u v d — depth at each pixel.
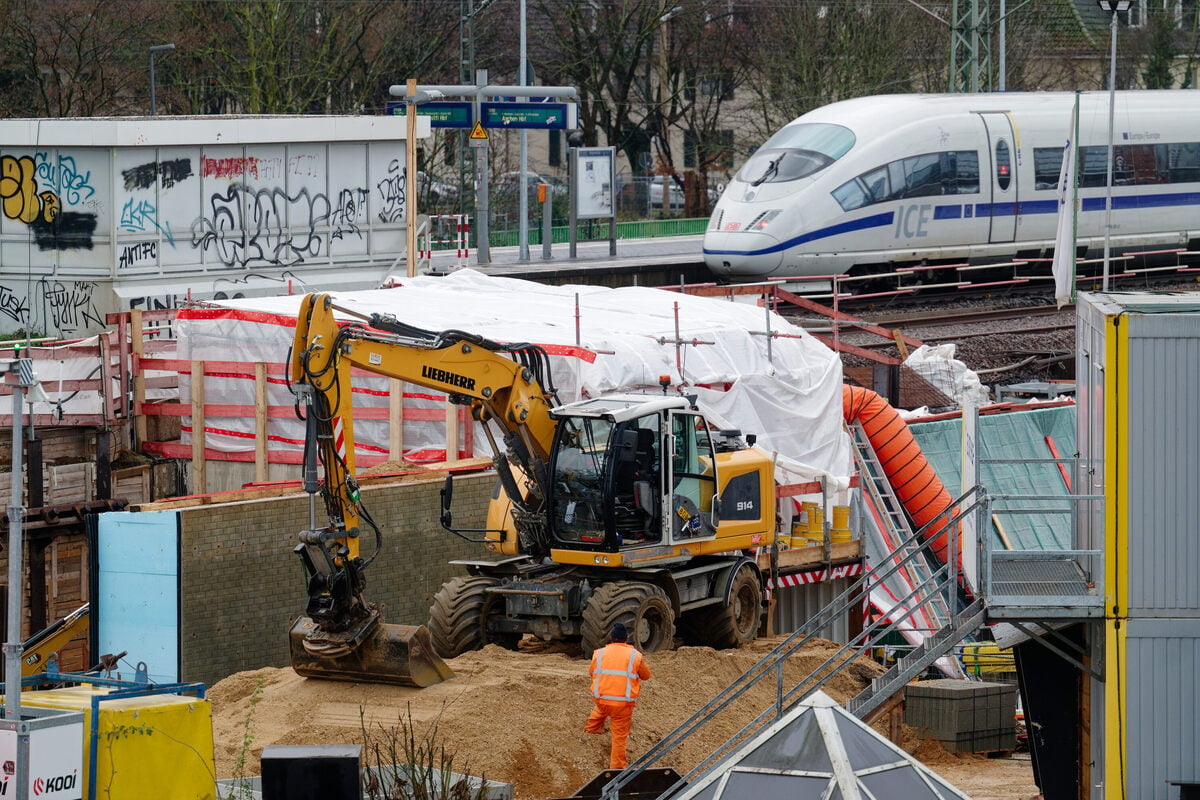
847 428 77.12
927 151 112.88
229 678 46.59
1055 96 120.81
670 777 36.09
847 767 25.09
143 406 71.06
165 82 148.75
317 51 149.12
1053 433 86.62
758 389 68.62
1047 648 42.75
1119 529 36.72
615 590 48.44
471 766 39.91
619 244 148.88
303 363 42.66
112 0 141.25
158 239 86.75
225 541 52.91
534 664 46.91
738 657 50.53
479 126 117.75
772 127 180.88
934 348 94.25
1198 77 193.50
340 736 40.91
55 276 86.19
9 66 139.38
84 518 62.34
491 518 52.28
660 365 65.44
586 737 42.53
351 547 43.38
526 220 125.38
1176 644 36.72
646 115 187.38
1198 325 36.38
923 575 70.69
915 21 176.88
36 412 65.62
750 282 112.88
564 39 179.88
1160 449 36.56
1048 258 120.38
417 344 45.81
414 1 166.00
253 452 69.31
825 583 66.50
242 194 90.25
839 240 110.38
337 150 94.50
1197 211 124.81
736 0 185.38
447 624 49.88
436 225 154.12
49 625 58.31
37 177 85.94
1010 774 47.94
